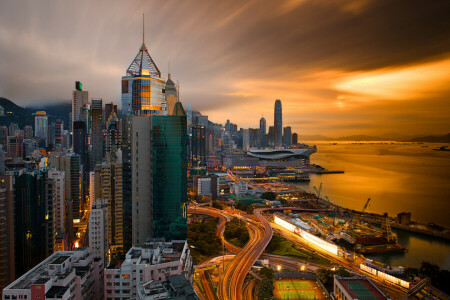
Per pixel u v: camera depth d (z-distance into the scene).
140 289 151.00
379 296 195.75
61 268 171.62
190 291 146.12
